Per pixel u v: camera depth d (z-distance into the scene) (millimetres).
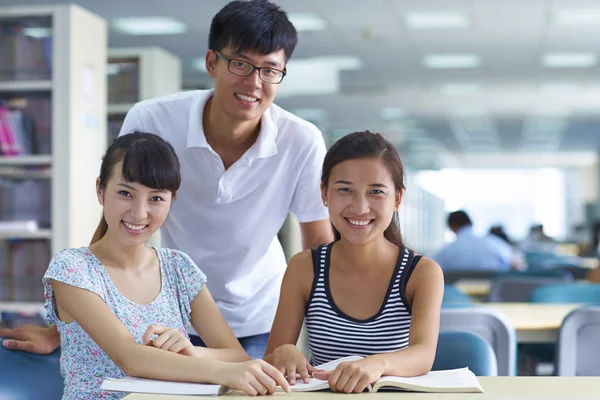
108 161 1812
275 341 1997
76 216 4844
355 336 1920
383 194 1883
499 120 16516
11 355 1892
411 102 14102
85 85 4992
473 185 32344
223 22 2090
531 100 13867
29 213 4879
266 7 2105
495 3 7703
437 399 1495
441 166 26203
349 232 1896
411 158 24234
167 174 1796
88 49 5039
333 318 1949
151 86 6191
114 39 9422
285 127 2363
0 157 4852
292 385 1639
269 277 2547
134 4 7824
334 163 1905
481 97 13562
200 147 2287
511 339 2848
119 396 1770
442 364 2141
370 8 7988
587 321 3037
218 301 2486
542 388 1603
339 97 13414
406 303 1928
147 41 9523
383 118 16250
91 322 1758
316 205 2463
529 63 10742
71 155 4809
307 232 2547
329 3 7805
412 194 15016
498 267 6652
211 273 2459
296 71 8961
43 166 4918
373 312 1933
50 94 4918
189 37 9305
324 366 1730
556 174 31875
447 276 6277
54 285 1813
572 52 10000
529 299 4051
